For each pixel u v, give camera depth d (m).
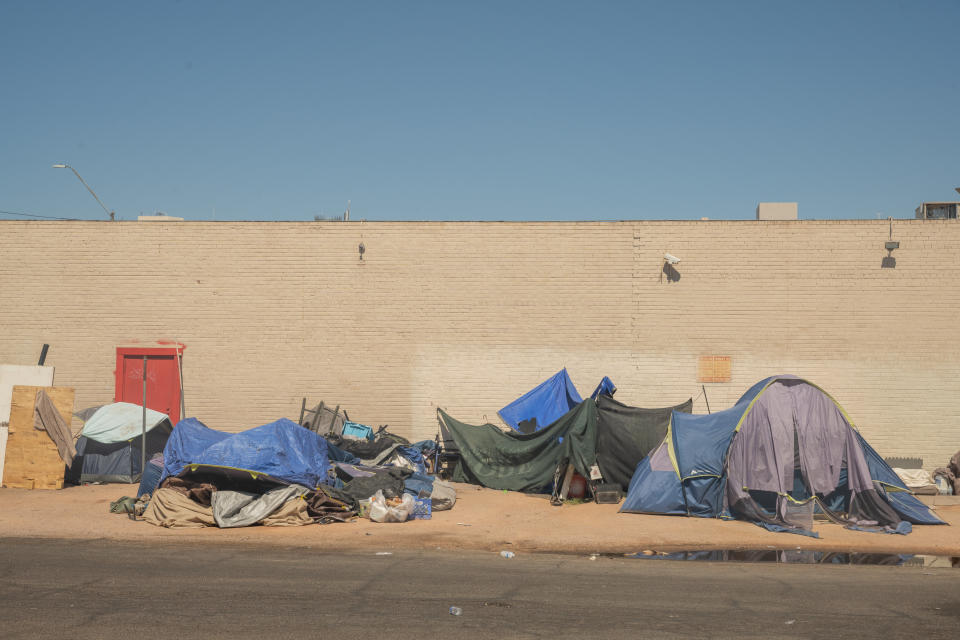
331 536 12.95
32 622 7.48
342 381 20.06
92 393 20.12
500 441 18.27
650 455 15.94
